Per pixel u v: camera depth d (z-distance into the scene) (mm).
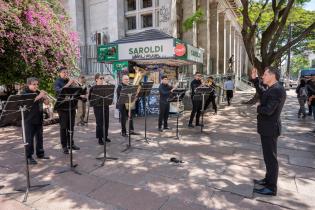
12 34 7934
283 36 30062
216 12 21438
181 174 4820
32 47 8555
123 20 16984
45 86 9648
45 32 9227
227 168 5113
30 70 9055
